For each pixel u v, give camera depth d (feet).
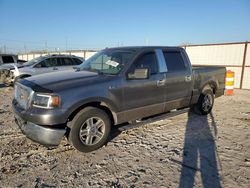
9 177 10.52
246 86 44.39
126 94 14.03
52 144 11.73
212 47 49.03
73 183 10.14
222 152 13.34
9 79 38.17
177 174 10.91
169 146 14.07
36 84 12.23
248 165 11.85
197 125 18.26
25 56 122.83
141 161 12.14
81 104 12.14
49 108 11.35
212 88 21.88
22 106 12.61
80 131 12.46
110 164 11.81
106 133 13.47
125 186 9.95
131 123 15.38
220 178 10.60
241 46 44.39
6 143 14.28
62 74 14.28
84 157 12.57
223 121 19.60
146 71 13.61
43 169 11.28
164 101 16.56
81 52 79.00
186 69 18.19
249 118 20.80
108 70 14.66
